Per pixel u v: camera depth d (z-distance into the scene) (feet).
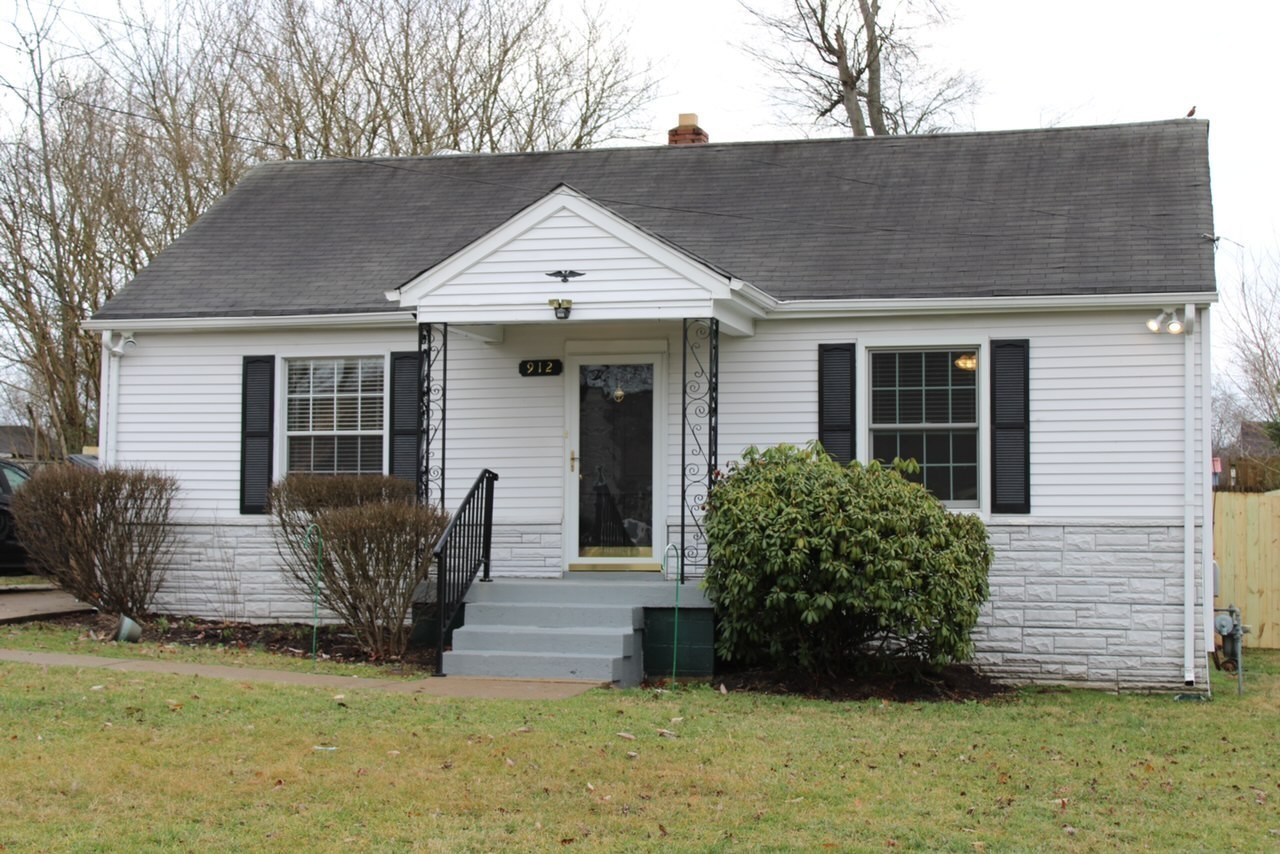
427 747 27.63
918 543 37.42
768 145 55.26
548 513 46.52
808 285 45.09
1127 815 24.63
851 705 35.58
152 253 87.97
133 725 28.55
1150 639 42.06
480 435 47.24
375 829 22.48
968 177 50.60
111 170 86.79
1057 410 42.93
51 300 86.02
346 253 51.96
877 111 94.02
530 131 95.81
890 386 44.57
